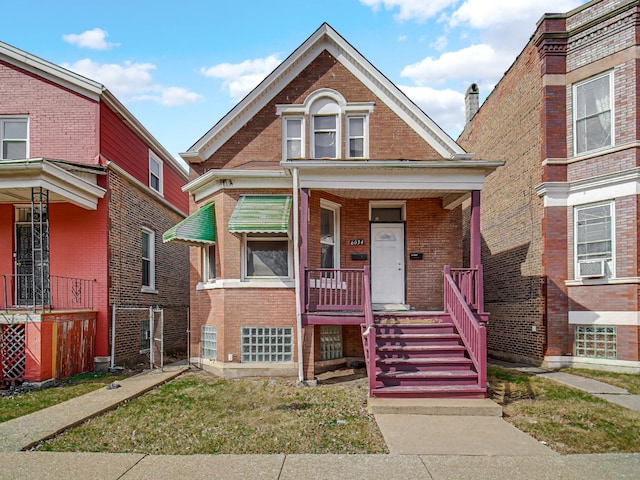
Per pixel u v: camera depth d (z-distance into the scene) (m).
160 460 5.29
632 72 10.82
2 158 11.88
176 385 9.51
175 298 17.20
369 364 7.80
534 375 10.26
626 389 8.86
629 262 10.62
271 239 11.05
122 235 12.72
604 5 11.27
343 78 12.00
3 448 5.64
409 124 11.90
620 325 10.73
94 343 11.48
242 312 10.67
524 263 12.95
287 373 10.48
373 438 6.04
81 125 11.88
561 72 11.95
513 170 13.90
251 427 6.50
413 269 11.98
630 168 10.60
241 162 11.86
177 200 18.11
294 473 4.91
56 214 11.81
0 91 11.95
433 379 7.95
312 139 11.94
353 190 10.59
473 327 8.10
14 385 9.49
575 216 11.70
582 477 4.80
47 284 10.71
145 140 14.63
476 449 5.61
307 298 9.70
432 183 9.98
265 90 11.89
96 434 6.25
